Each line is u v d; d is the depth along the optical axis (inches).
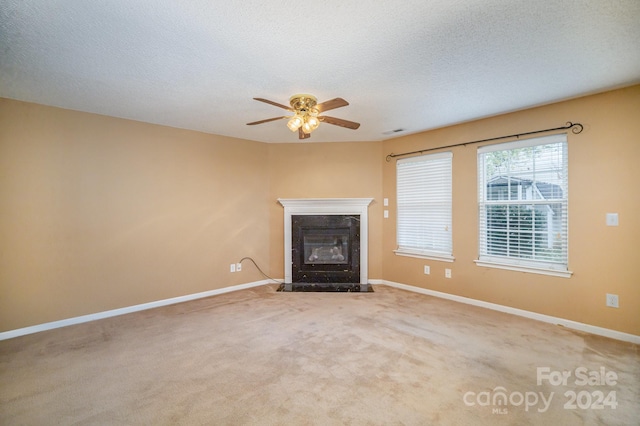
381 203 193.8
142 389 81.7
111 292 141.0
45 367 93.2
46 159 126.4
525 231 136.8
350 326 124.6
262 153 197.3
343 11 67.6
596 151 117.0
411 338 112.7
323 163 197.2
